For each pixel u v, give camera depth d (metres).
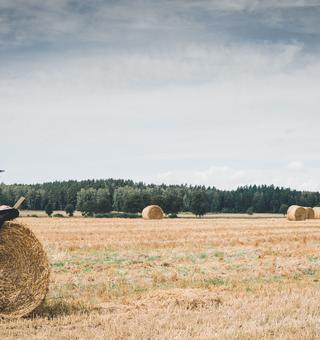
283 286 15.00
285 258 21.72
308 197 125.69
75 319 10.59
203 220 55.09
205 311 11.38
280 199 124.38
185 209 111.69
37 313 11.27
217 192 126.94
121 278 16.05
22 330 9.80
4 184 118.62
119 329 9.70
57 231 33.94
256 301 12.46
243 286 14.97
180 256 21.94
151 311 11.32
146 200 102.50
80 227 39.00
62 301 12.45
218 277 16.70
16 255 11.29
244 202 124.56
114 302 12.55
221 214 113.00
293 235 32.38
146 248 24.75
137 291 14.19
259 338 9.28
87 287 14.52
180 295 12.77
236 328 9.95
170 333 9.54
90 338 9.19
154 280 15.77
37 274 11.37
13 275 11.23
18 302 11.15
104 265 18.81
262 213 122.81
